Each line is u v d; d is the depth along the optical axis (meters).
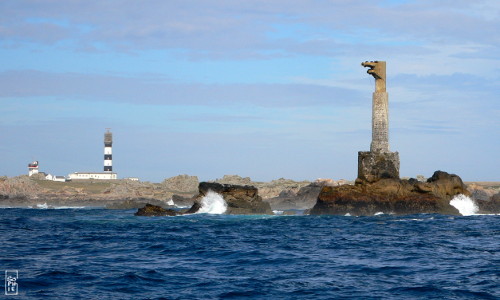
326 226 79.50
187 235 68.31
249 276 41.41
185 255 51.62
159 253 53.00
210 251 53.94
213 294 35.91
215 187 104.75
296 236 67.19
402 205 97.06
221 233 70.69
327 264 46.59
